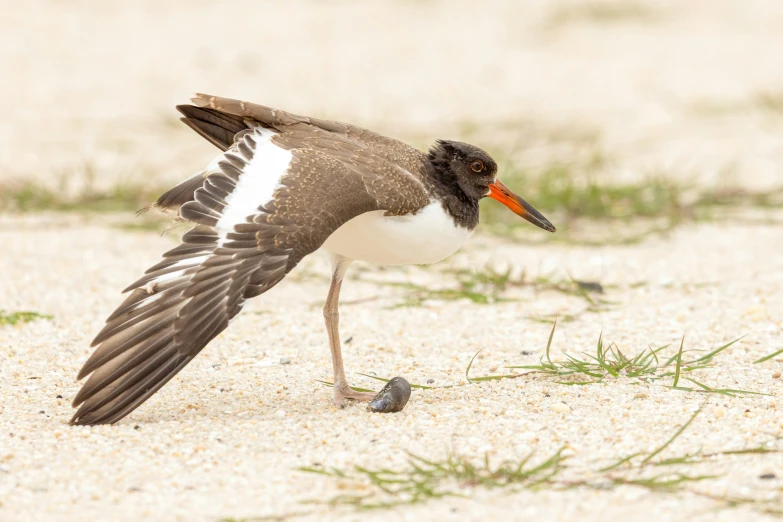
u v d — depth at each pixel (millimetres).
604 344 12188
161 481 8523
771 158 21781
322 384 11062
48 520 7895
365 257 10586
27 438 9297
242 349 12188
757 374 10914
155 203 10477
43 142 22781
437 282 15078
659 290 14375
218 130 10789
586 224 18125
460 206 10781
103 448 9102
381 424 9727
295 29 33656
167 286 9141
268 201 9383
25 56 29656
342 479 8523
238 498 8234
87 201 18938
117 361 9094
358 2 37594
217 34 32812
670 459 8766
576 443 9203
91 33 32562
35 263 15398
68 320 13047
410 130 23609
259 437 9406
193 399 10469
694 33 33000
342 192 9625
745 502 8094
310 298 14227
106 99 26125
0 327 12656
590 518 7883
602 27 33844
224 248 9109
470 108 25656
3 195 18922
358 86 27656
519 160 21078
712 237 17047
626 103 26078
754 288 14258
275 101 26078
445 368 11523
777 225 17609
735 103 25609
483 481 8438
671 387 10531
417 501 8156
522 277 14828
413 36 32938
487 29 33781
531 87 27609
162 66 29172
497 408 10094
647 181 19266
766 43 31578
